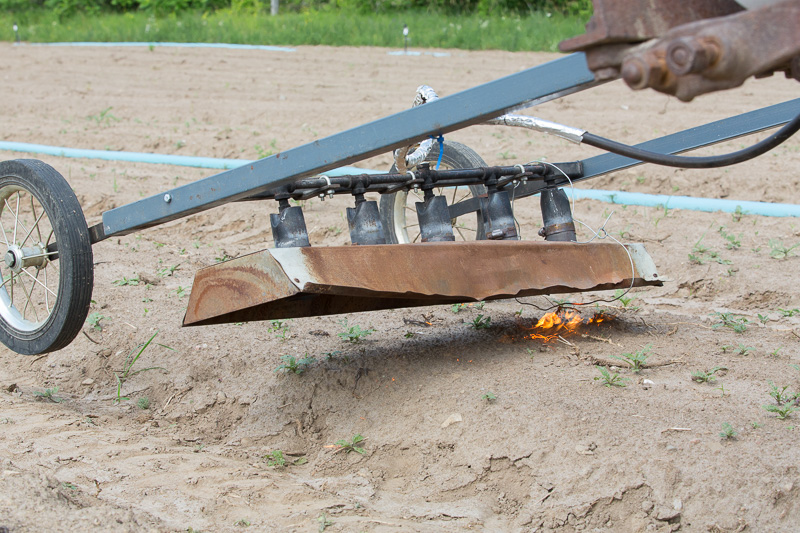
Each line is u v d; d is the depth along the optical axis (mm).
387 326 4703
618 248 4309
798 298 5199
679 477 3021
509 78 2699
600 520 2973
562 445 3215
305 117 11016
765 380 3715
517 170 4445
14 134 10391
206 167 8938
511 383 3695
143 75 14047
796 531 2840
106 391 4223
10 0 21688
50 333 3951
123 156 9281
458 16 19703
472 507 3090
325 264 3197
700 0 2213
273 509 2922
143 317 4848
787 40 1833
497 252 3797
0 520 2590
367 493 3180
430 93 3658
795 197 7406
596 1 2070
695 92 1980
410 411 3633
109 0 22859
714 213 7043
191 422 3904
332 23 17750
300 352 4320
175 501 2895
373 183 3994
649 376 3793
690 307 5137
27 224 6609
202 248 6375
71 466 3111
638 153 3494
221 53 15844
